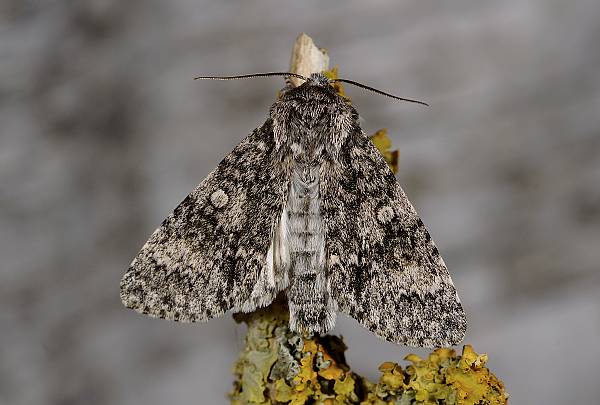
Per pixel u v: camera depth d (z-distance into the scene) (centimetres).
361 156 16
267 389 15
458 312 16
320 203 16
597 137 20
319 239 16
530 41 21
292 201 16
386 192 16
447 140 21
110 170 21
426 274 16
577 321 20
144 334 20
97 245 20
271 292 15
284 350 15
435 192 20
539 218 20
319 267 16
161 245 16
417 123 21
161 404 20
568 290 20
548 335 20
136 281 16
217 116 21
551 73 21
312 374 15
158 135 21
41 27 21
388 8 21
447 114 21
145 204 21
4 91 21
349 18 21
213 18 21
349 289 16
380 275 16
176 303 16
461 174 20
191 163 21
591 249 20
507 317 20
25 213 20
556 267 20
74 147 21
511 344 20
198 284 16
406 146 21
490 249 20
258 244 16
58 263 20
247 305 15
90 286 20
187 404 20
